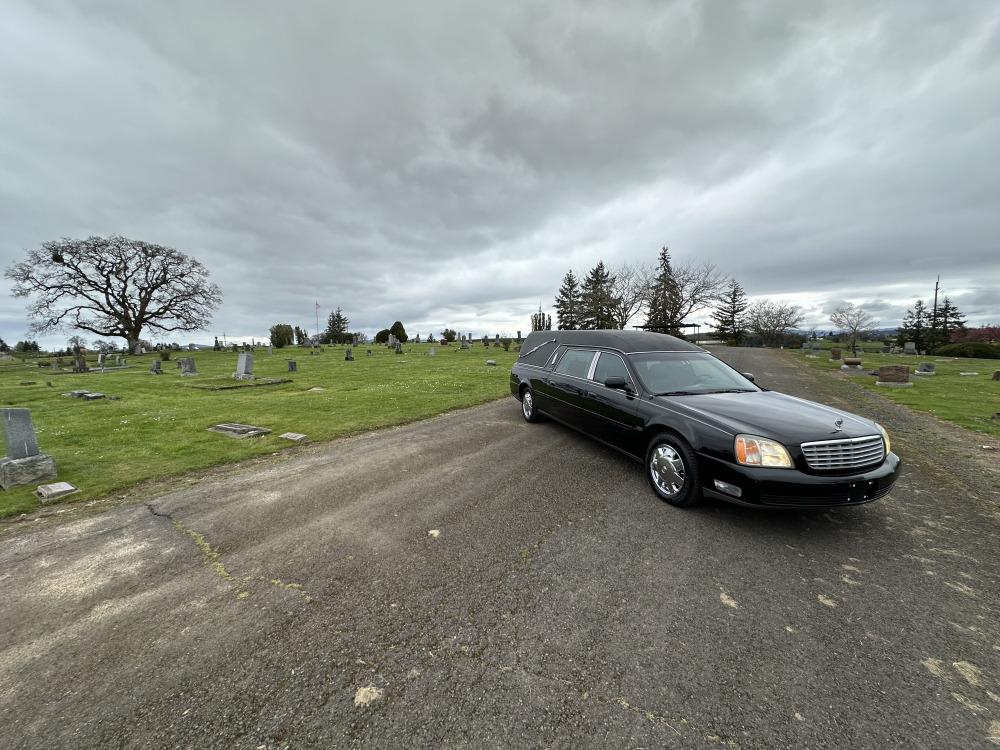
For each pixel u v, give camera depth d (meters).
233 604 2.62
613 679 2.02
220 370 22.23
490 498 4.26
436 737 1.73
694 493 3.85
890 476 3.47
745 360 24.27
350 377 16.48
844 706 1.87
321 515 3.91
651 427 4.41
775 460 3.39
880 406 9.93
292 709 1.87
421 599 2.64
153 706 1.89
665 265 53.28
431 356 29.89
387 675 2.05
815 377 16.34
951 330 54.22
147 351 45.91
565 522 3.71
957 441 6.58
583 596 2.66
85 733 1.77
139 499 4.39
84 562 3.15
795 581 2.83
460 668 2.09
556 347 7.12
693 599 2.63
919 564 3.04
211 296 50.91
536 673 2.05
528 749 1.67
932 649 2.21
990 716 1.81
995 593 2.71
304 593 2.72
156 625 2.44
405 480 4.82
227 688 1.99
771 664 2.11
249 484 4.77
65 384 15.66
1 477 4.77
